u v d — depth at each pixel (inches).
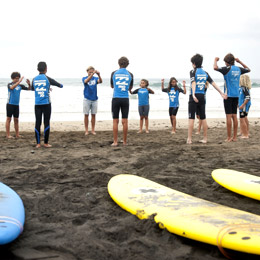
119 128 425.1
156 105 754.8
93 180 152.9
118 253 81.0
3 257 78.1
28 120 508.7
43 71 243.6
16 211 91.2
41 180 152.3
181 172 168.4
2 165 182.9
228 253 78.0
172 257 79.0
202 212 97.3
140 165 184.5
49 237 89.9
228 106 267.6
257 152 220.4
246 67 270.1
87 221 102.5
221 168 176.6
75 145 261.0
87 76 329.7
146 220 97.6
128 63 251.3
